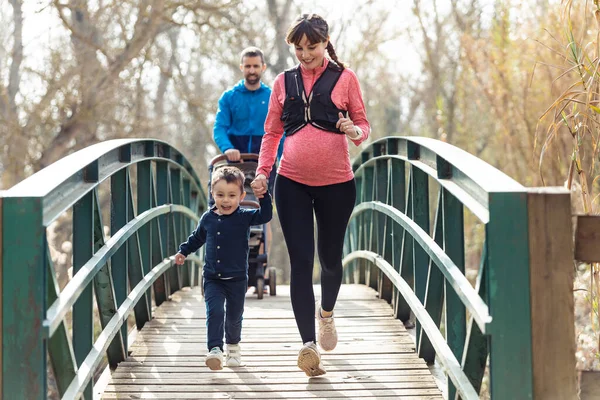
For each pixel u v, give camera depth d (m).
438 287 4.14
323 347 4.25
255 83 6.20
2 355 2.64
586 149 6.31
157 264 6.32
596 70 3.96
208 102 17.25
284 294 7.36
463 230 3.71
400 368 4.38
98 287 4.08
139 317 5.59
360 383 4.12
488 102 12.19
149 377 4.25
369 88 26.20
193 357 4.66
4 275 2.65
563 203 2.64
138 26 15.18
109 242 3.96
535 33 9.89
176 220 7.99
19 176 14.80
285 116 3.86
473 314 2.80
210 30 16.00
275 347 4.91
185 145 25.30
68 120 15.32
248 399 3.87
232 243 4.29
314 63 3.76
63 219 14.15
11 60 15.30
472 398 2.88
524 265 2.65
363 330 5.31
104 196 18.30
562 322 2.63
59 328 2.99
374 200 6.64
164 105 23.50
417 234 4.19
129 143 4.62
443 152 3.47
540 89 9.65
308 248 3.90
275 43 20.91
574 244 2.72
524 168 10.84
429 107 21.22
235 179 4.25
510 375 2.64
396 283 5.02
